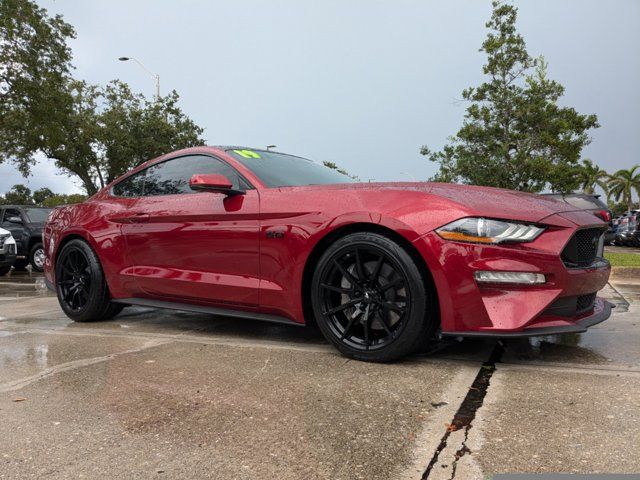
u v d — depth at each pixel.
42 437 1.90
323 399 2.26
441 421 2.00
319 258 3.12
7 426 2.01
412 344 2.71
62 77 23.38
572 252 2.73
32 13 21.44
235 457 1.73
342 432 1.91
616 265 8.54
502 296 2.54
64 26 22.73
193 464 1.69
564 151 13.81
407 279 2.69
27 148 25.05
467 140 14.58
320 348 3.19
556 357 2.92
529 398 2.24
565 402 2.18
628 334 3.53
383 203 2.81
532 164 13.43
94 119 27.19
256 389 2.40
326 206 2.97
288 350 3.13
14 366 2.84
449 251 2.58
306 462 1.69
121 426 1.99
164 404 2.22
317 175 3.90
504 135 14.37
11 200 65.00
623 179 54.94
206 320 4.24
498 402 2.19
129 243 3.93
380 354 2.79
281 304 3.14
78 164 27.56
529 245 2.57
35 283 8.84
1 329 3.98
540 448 1.76
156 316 4.49
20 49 21.61
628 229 19.88
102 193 4.46
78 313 4.24
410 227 2.66
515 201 2.83
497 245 2.54
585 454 1.72
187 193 3.74
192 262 3.56
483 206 2.66
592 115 14.26
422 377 2.55
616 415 2.04
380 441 1.83
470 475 1.59
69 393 2.37
